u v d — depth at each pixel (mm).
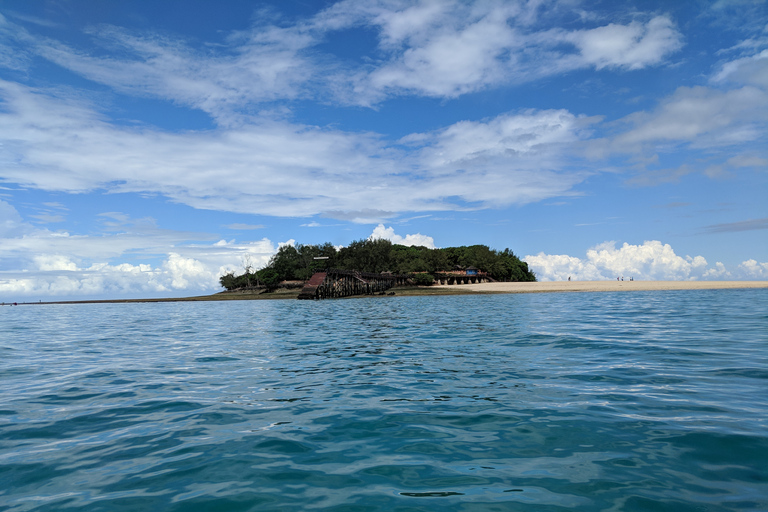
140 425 6207
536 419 6020
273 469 4586
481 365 10195
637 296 52031
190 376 9789
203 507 3785
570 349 12227
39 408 7207
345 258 121312
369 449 5090
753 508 3580
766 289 68375
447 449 5031
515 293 78438
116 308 64375
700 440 5078
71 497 4035
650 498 3791
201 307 62219
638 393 7270
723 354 10836
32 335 20750
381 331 19031
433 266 119812
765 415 5918
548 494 3900
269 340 16656
